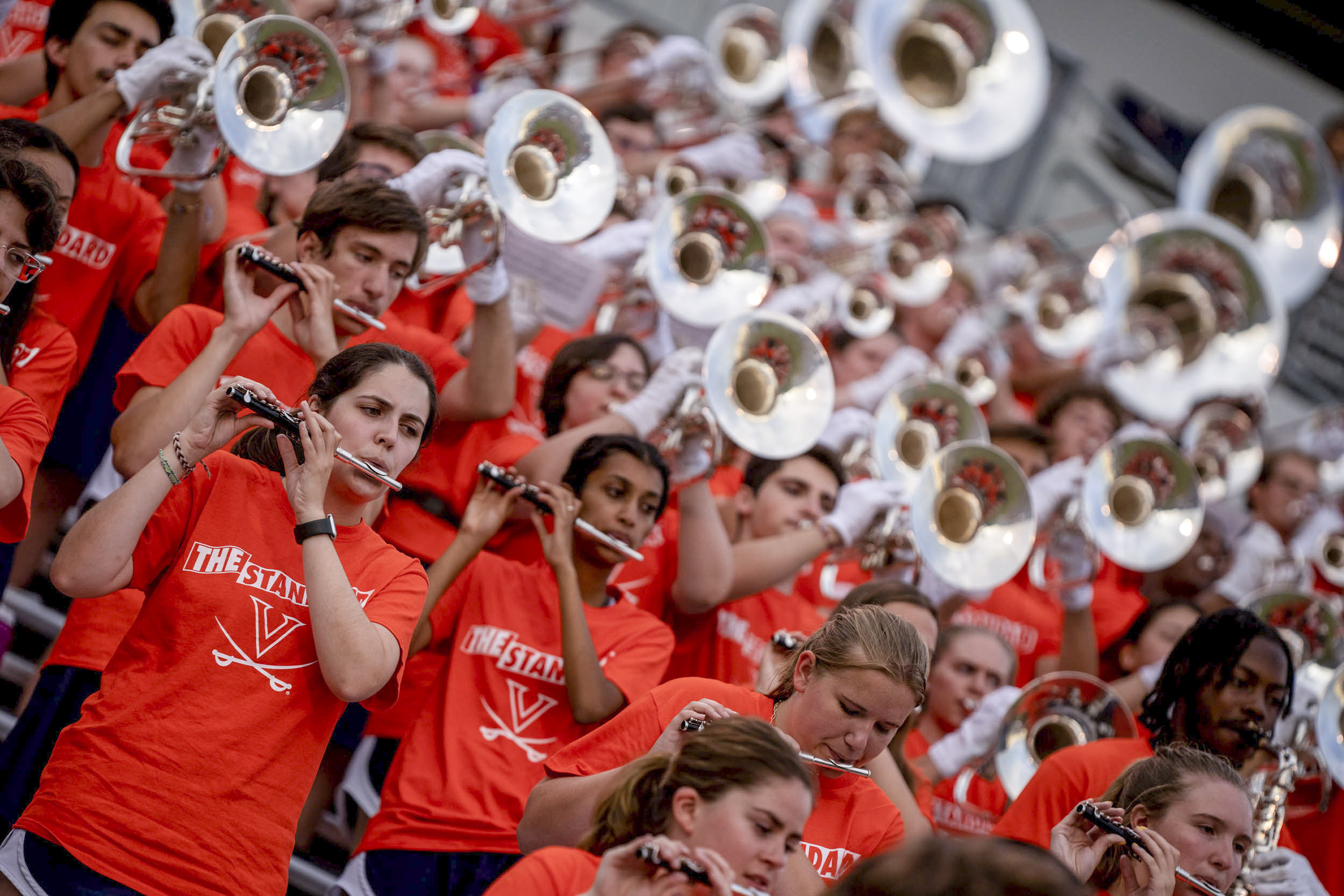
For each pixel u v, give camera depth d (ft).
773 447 42.57
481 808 31.71
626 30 72.74
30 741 31.53
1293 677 36.94
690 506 40.68
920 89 76.28
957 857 16.25
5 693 41.29
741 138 67.41
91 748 24.40
